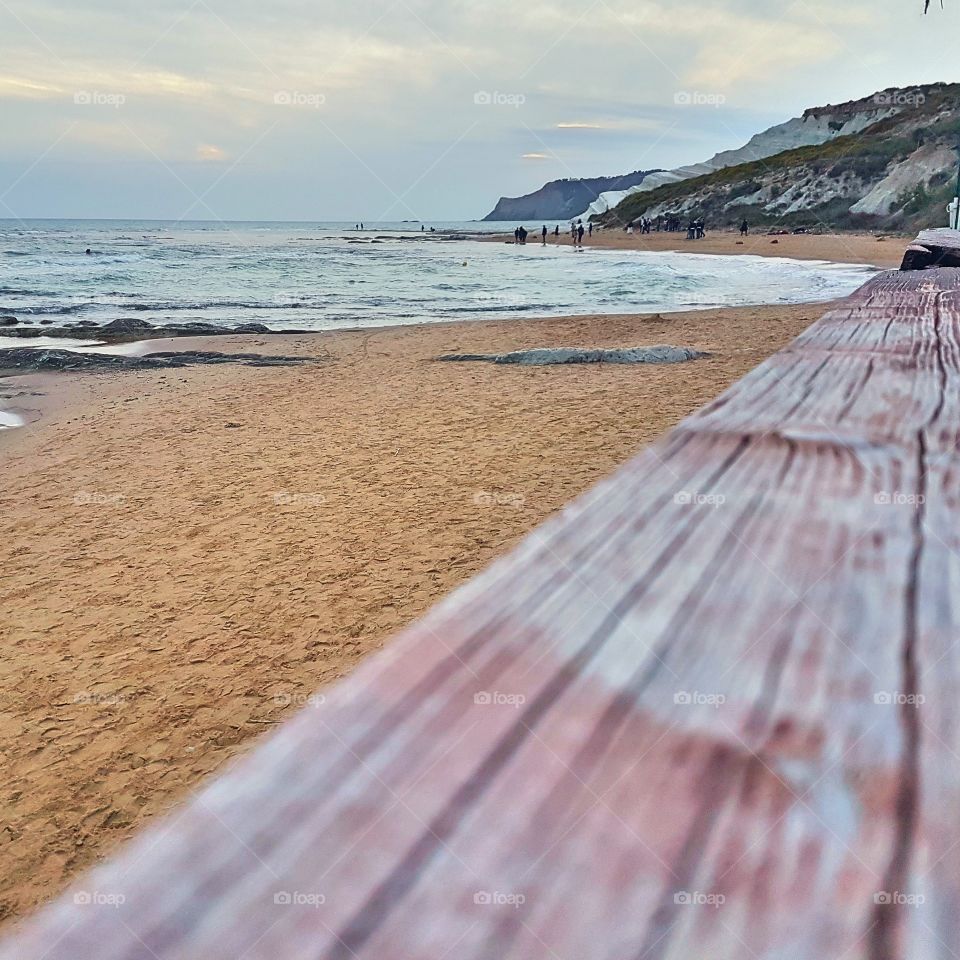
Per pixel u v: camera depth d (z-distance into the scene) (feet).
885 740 1.50
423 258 174.60
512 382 34.55
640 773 1.42
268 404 32.65
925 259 19.13
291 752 1.44
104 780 10.17
